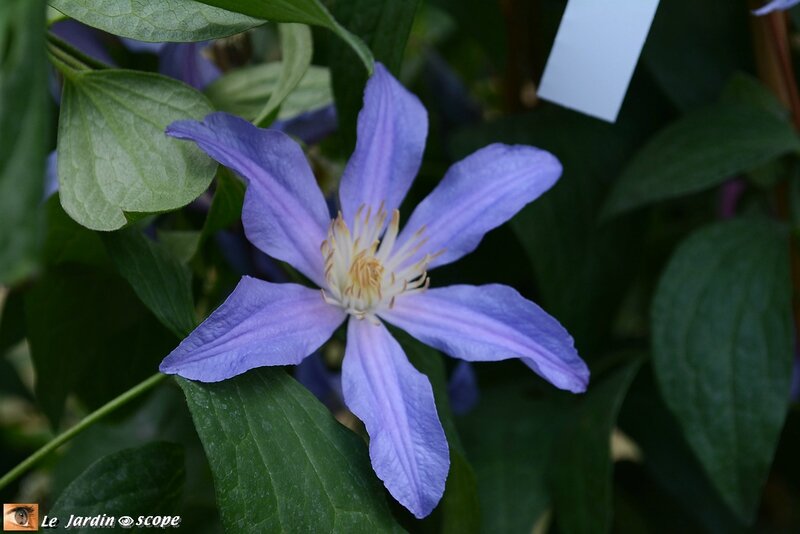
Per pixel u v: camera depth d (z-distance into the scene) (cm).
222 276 52
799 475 57
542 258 51
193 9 41
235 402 39
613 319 53
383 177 43
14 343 51
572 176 52
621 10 44
